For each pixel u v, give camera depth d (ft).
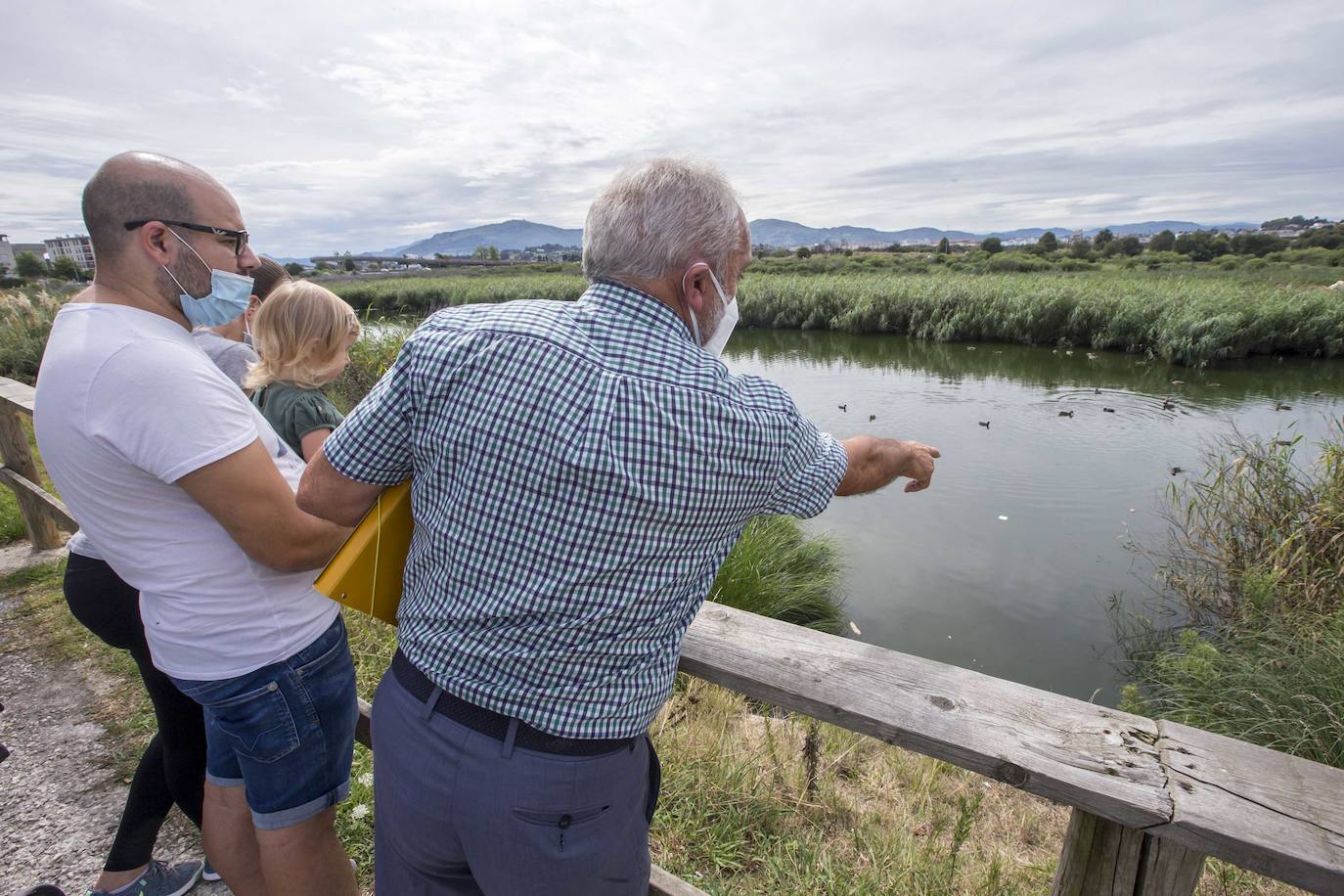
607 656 3.10
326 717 4.65
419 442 3.09
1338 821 2.83
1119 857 3.22
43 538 12.81
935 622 16.28
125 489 3.85
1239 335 46.52
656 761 3.85
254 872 5.22
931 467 4.52
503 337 2.96
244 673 4.27
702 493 2.96
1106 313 53.21
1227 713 10.99
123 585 5.10
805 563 17.94
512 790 3.09
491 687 3.08
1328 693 10.23
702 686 10.01
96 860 6.57
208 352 7.92
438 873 3.53
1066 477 25.57
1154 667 14.03
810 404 38.68
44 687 9.09
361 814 6.79
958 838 5.91
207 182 4.11
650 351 3.00
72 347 3.76
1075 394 39.73
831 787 8.02
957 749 3.32
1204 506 17.83
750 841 6.96
